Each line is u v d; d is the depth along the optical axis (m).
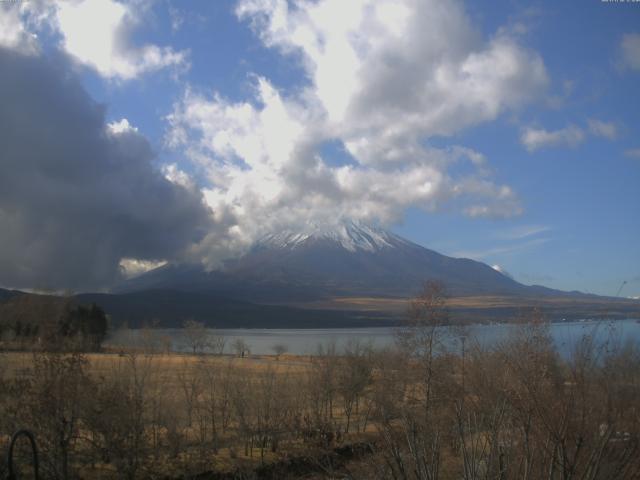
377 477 13.12
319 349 81.44
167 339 89.06
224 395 41.81
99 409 28.95
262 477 32.66
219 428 41.88
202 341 117.56
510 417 12.53
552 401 11.36
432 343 39.16
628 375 11.20
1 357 29.86
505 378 13.12
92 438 30.53
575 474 11.38
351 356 53.16
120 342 63.25
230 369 48.69
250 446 37.66
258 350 152.38
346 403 46.47
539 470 11.79
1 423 26.19
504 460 11.82
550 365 11.95
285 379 47.34
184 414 40.94
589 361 11.45
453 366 30.28
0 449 25.77
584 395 11.12
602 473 11.04
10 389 26.09
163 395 38.47
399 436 13.73
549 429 11.00
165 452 33.19
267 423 38.78
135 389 32.19
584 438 11.05
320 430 37.25
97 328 75.69
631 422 11.23
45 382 26.91
